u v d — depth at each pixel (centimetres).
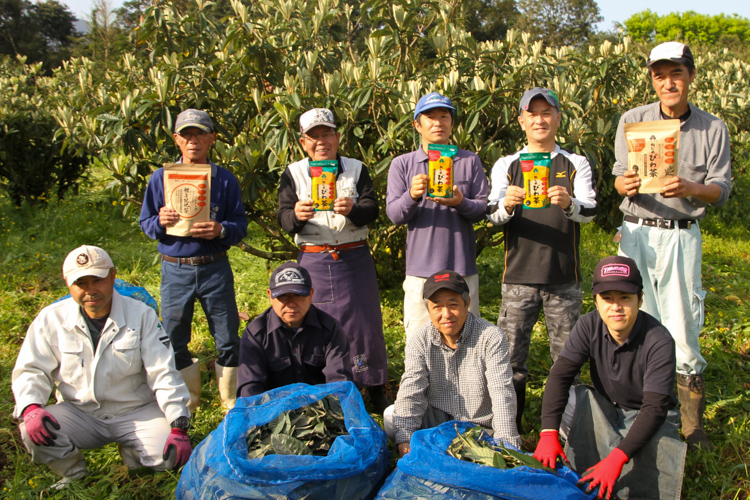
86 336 275
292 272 279
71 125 576
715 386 370
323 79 468
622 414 267
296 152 434
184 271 334
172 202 313
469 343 276
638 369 256
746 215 846
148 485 275
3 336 462
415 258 331
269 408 242
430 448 230
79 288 265
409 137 438
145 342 282
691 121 300
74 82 934
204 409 356
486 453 229
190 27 534
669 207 299
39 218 823
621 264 250
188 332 352
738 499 264
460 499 212
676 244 298
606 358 263
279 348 292
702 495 264
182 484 236
